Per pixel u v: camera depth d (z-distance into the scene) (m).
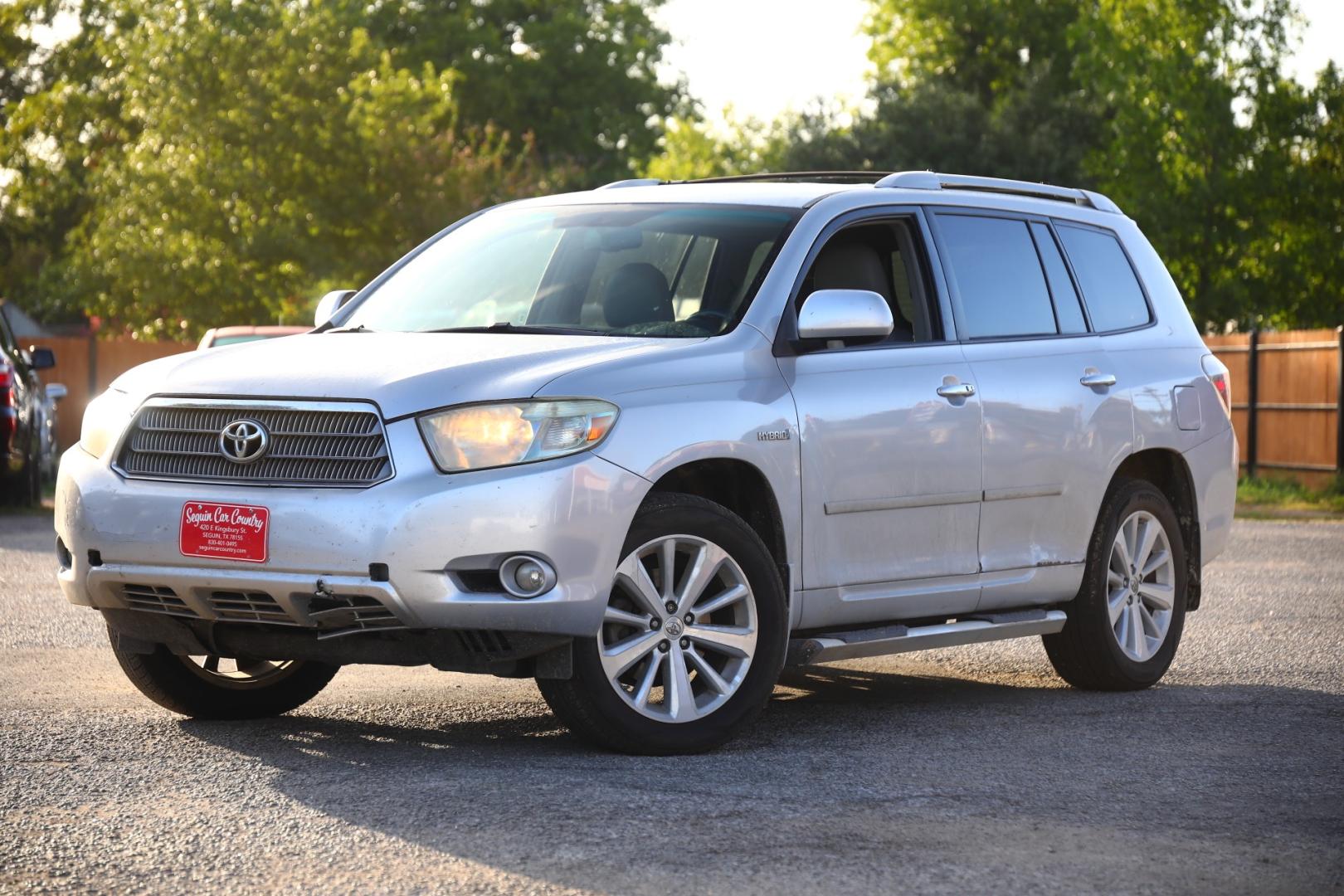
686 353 6.57
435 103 47.50
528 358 6.31
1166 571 8.64
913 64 66.00
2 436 19.16
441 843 5.01
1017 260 8.13
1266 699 8.09
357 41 45.09
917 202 7.76
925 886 4.63
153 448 6.34
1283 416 28.05
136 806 5.49
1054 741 6.91
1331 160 58.22
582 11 72.69
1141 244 9.08
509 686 8.08
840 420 6.91
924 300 7.56
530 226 7.77
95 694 7.73
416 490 5.89
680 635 6.46
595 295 7.12
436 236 8.15
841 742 6.81
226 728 6.93
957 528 7.45
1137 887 4.68
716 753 6.48
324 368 6.28
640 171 72.38
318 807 5.46
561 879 4.65
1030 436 7.74
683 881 4.64
